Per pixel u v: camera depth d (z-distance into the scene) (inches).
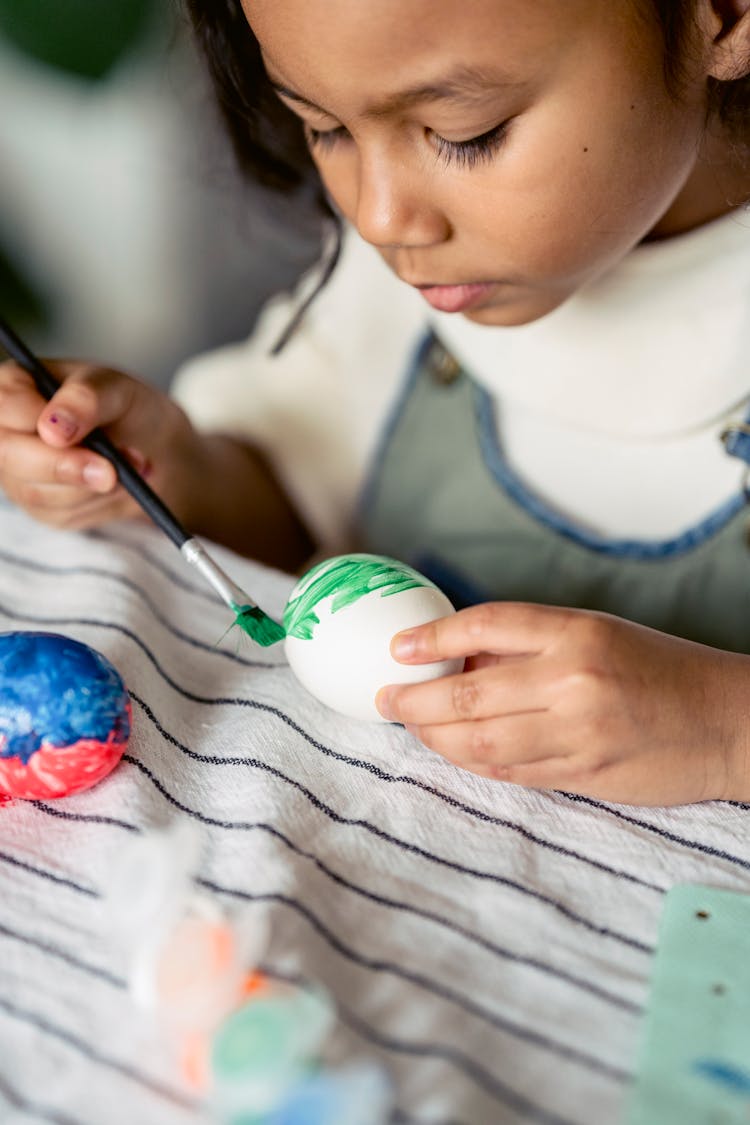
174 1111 14.9
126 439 29.9
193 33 29.4
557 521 32.2
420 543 34.6
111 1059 15.5
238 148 33.0
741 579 30.0
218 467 34.2
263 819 19.3
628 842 20.0
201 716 22.5
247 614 23.1
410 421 35.3
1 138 61.4
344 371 36.5
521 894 18.7
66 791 19.6
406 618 21.4
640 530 31.3
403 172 22.1
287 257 53.7
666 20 21.2
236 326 63.6
